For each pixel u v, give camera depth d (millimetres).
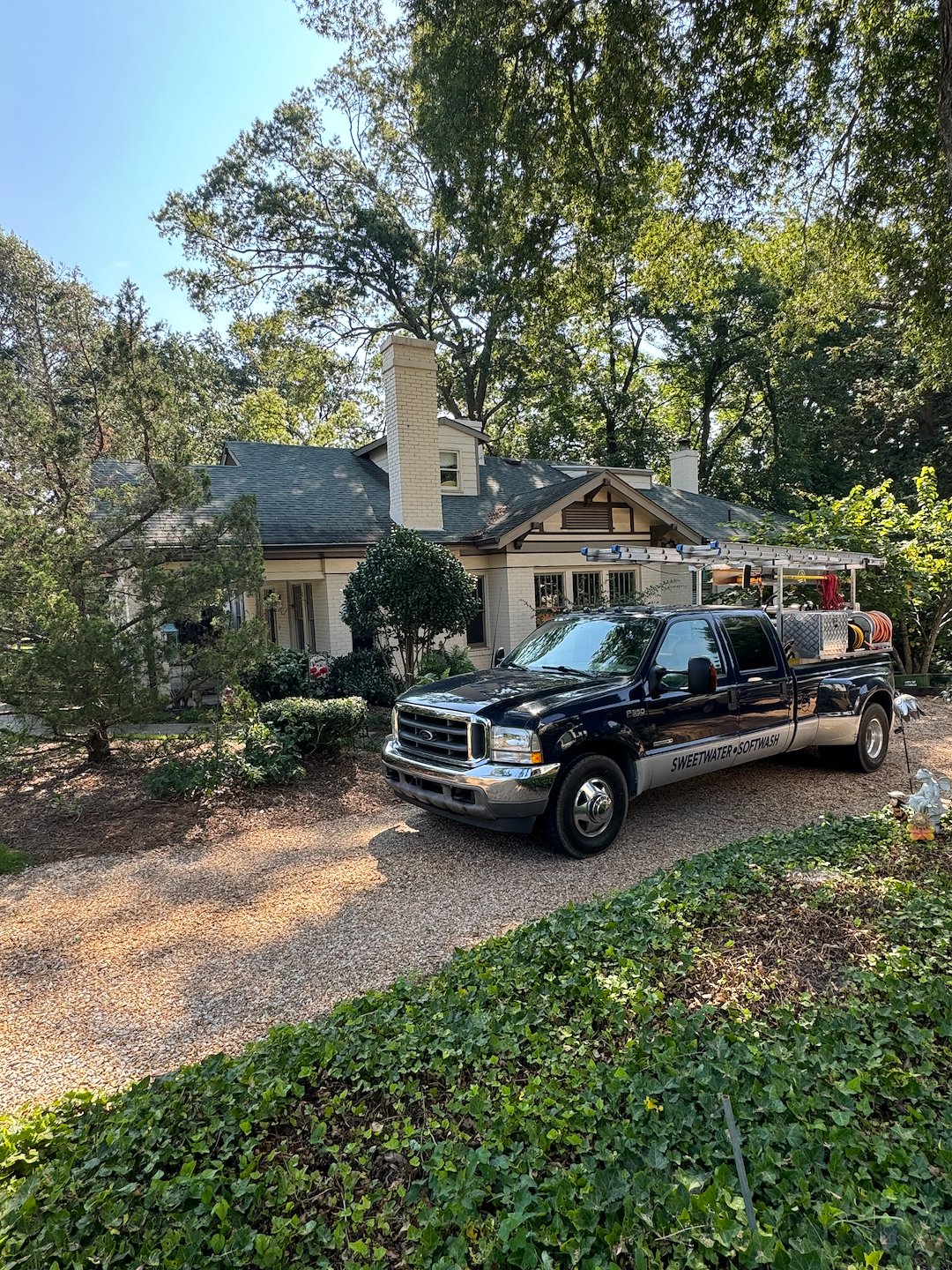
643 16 8500
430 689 6184
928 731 9969
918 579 12484
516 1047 2723
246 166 24484
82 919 4520
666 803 6820
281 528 12664
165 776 7121
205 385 22016
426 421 14031
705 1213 1830
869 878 4273
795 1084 2383
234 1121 2410
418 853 5613
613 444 31109
